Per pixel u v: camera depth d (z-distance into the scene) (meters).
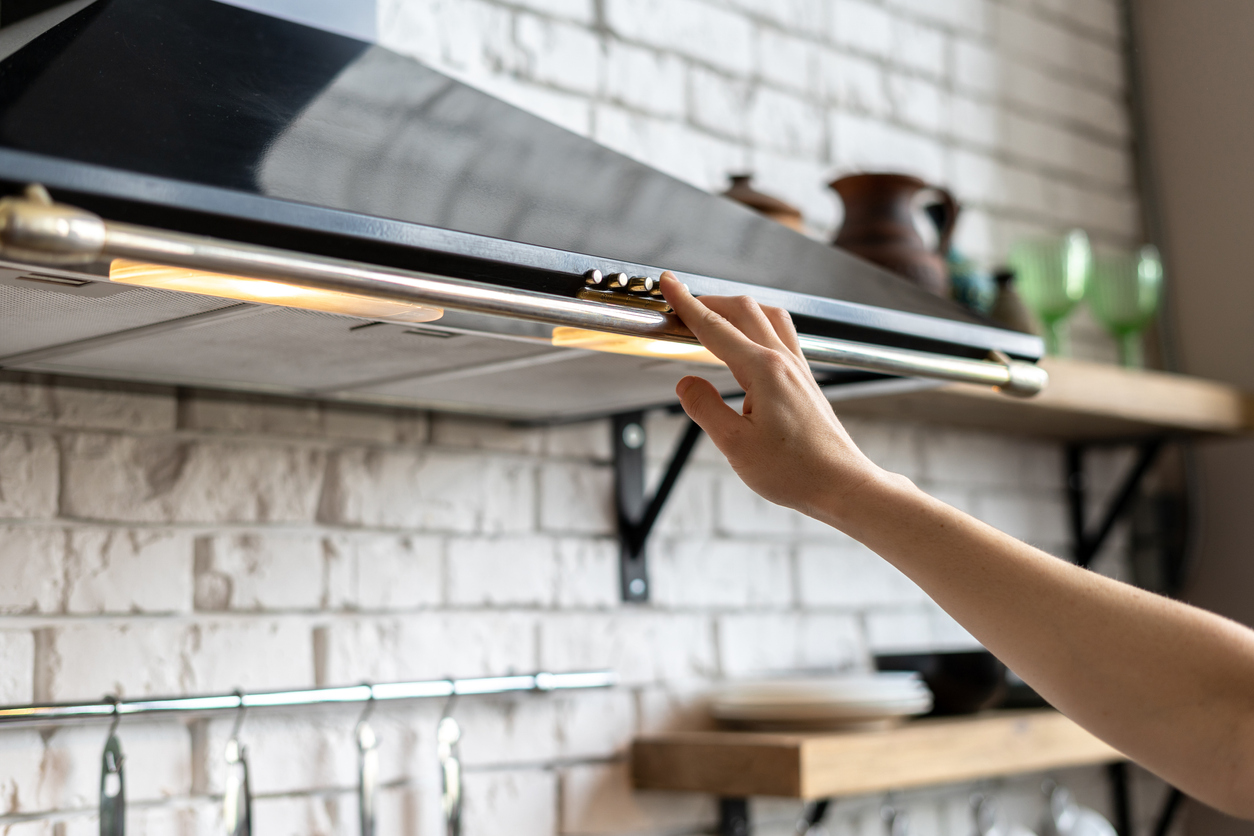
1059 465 1.97
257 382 1.05
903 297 1.05
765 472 0.78
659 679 1.43
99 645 1.04
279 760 1.13
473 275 0.73
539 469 1.36
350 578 1.19
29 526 1.01
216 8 0.94
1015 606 0.73
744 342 0.78
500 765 1.27
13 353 0.90
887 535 0.76
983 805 1.59
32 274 0.65
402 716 1.21
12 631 1.00
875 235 1.41
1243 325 2.12
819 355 0.85
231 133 0.71
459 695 1.16
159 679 1.06
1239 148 2.15
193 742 1.08
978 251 1.96
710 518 1.51
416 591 1.24
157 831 1.04
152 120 0.68
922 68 1.92
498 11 1.40
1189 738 0.69
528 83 1.42
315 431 1.19
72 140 0.60
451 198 0.77
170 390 1.10
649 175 1.07
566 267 0.76
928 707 1.41
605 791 1.35
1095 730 0.73
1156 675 0.70
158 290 0.69
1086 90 2.20
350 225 0.66
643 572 1.43
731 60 1.64
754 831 1.50
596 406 1.21
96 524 1.05
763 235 1.05
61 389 1.04
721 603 1.50
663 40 1.57
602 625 1.38
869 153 1.81
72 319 0.77
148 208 0.59
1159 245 2.23
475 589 1.28
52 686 1.01
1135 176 2.27
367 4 1.21
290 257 0.60
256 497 1.14
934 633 1.75
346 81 0.92
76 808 1.01
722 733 1.41
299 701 1.05
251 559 1.13
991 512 1.84
